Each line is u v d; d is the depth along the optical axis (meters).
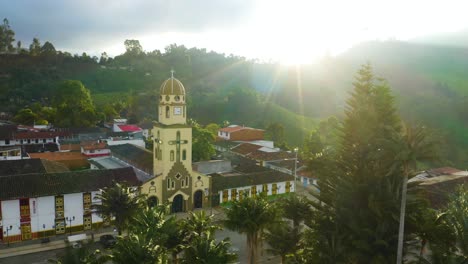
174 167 60.09
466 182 64.06
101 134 111.94
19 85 166.25
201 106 175.62
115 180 56.72
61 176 54.69
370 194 36.31
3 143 96.94
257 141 113.69
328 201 41.75
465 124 126.00
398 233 35.09
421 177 73.44
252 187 69.25
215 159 86.38
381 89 41.88
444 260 31.84
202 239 32.97
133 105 162.12
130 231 39.22
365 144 39.19
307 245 39.72
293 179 74.25
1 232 49.75
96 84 196.38
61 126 121.44
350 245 35.69
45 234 52.06
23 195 49.84
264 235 41.25
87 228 55.09
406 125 32.25
